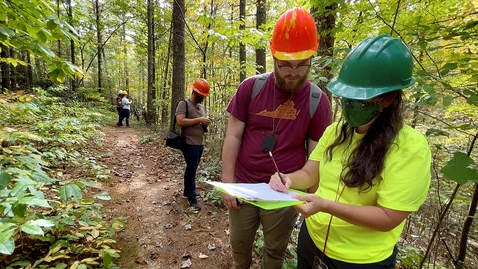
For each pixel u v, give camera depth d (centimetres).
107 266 200
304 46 140
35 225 138
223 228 310
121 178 458
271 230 175
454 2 219
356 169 103
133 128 1191
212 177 462
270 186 133
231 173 178
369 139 102
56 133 497
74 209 275
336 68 224
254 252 254
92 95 1403
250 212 179
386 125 99
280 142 166
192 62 1066
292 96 162
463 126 176
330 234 116
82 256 222
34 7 152
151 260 247
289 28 139
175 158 605
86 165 454
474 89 169
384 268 107
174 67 720
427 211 290
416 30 206
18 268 195
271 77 168
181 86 727
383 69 94
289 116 163
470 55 195
